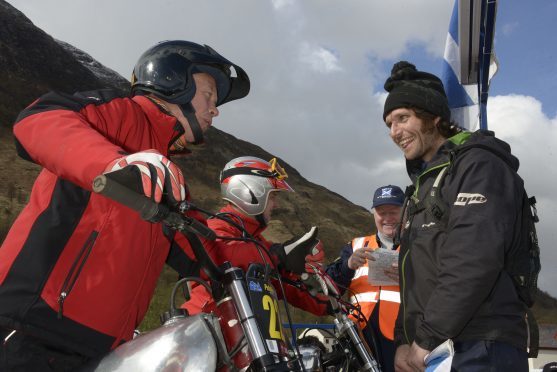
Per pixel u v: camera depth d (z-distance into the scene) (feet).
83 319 5.01
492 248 6.29
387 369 12.14
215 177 243.19
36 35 298.15
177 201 4.02
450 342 6.14
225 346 4.91
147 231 5.41
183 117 6.44
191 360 4.39
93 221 5.14
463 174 6.88
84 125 4.56
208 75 6.68
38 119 4.57
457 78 19.36
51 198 5.16
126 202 3.89
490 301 6.51
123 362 4.55
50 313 4.90
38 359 4.89
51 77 265.34
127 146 5.69
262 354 4.82
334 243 220.84
